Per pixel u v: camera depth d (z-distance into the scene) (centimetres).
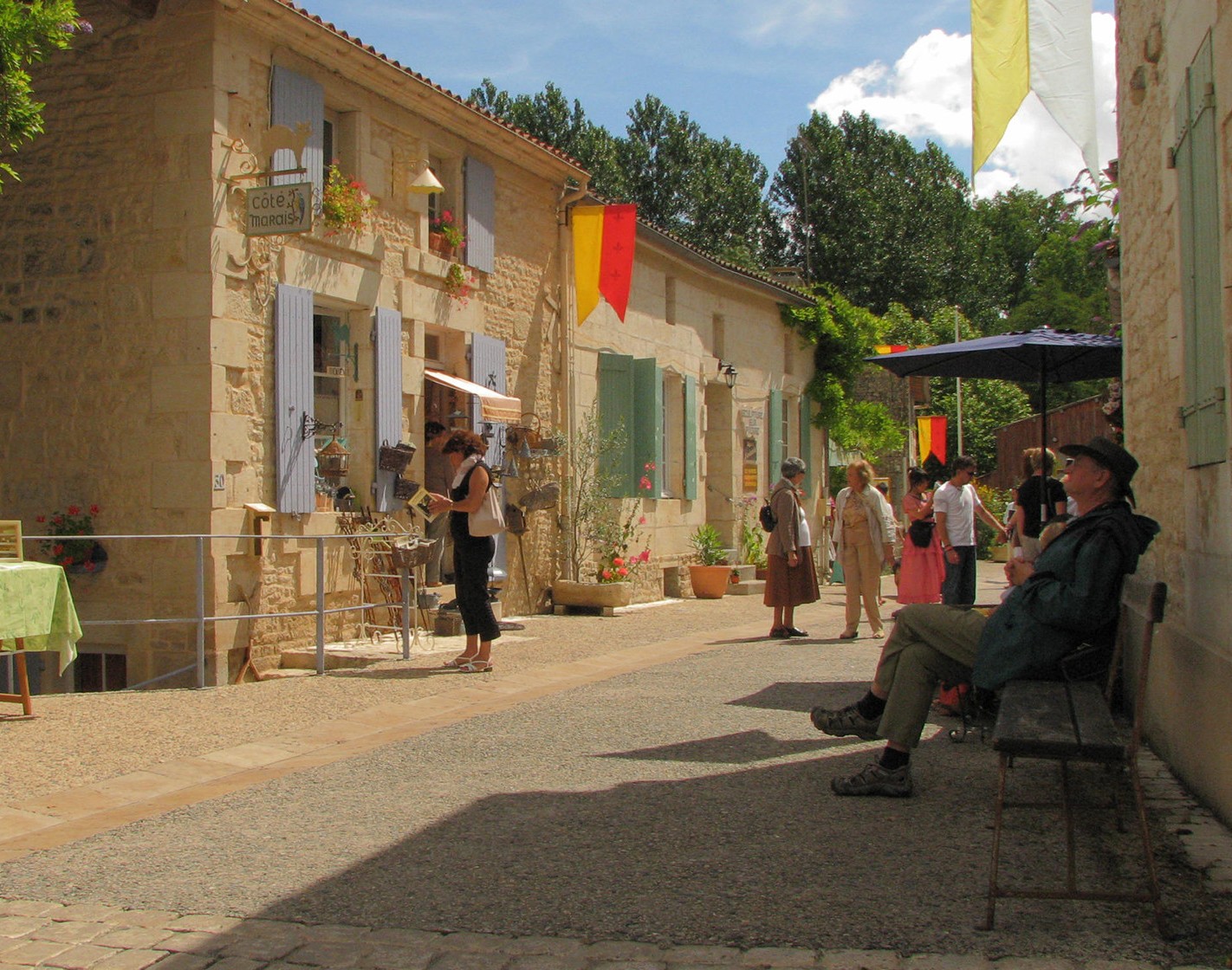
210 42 955
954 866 397
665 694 782
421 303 1200
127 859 438
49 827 485
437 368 1276
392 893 391
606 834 450
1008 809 467
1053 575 432
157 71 974
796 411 2188
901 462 2694
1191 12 483
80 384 997
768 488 2027
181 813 502
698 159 4209
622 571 1502
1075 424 2019
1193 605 504
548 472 1445
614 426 1581
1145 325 634
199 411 952
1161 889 369
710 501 1898
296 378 1034
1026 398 3847
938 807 473
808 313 2127
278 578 1013
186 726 687
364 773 570
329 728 682
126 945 353
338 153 1120
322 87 1068
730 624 1322
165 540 962
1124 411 720
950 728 634
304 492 1041
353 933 356
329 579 1077
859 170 4228
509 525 1349
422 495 1153
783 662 941
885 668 502
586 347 1518
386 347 1141
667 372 1719
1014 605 441
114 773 576
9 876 420
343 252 1098
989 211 5284
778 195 4375
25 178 1023
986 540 3022
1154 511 617
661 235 1602
